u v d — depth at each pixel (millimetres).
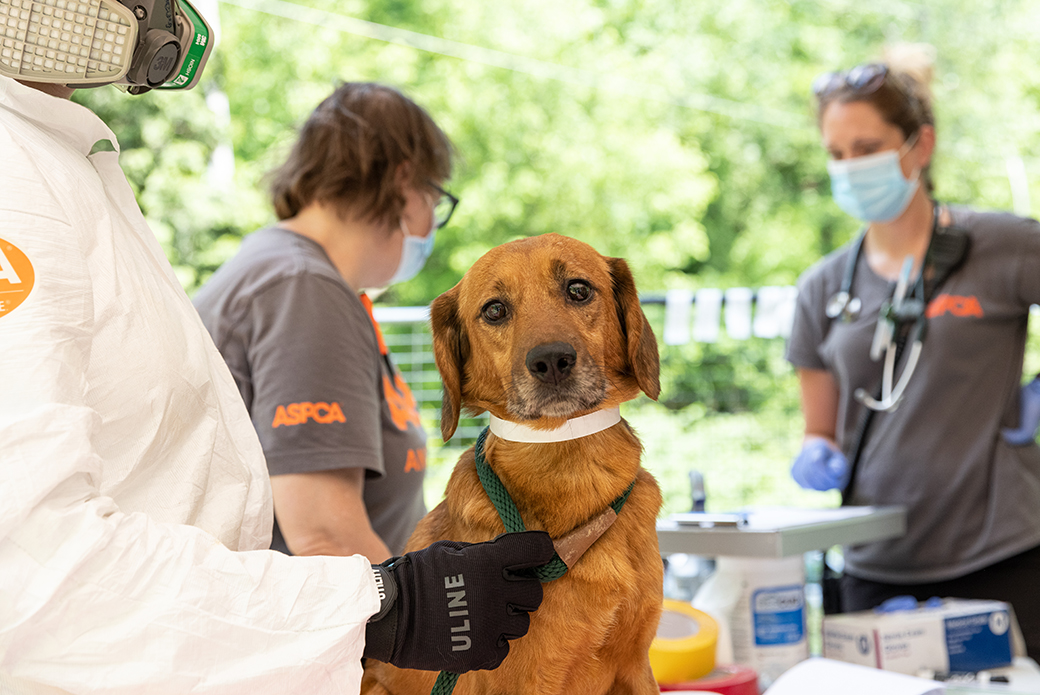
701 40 12336
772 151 12273
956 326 2639
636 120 11852
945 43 12219
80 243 1009
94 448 965
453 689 1290
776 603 2115
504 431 1329
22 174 974
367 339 1895
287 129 2361
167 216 9672
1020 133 11516
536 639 1231
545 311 1334
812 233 11938
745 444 7430
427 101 10938
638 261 11172
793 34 12492
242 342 1820
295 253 1906
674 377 7918
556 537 1284
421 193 2195
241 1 10484
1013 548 2512
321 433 1720
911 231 2816
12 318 889
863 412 2848
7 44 1045
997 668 2150
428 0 11602
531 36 11703
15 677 863
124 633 857
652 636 1339
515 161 11242
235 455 1177
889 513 2549
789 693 1756
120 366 1012
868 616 2248
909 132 2797
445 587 1065
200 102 9953
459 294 1479
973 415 2623
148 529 911
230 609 913
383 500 2020
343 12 11383
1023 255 2607
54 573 835
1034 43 12141
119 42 1067
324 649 952
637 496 1336
